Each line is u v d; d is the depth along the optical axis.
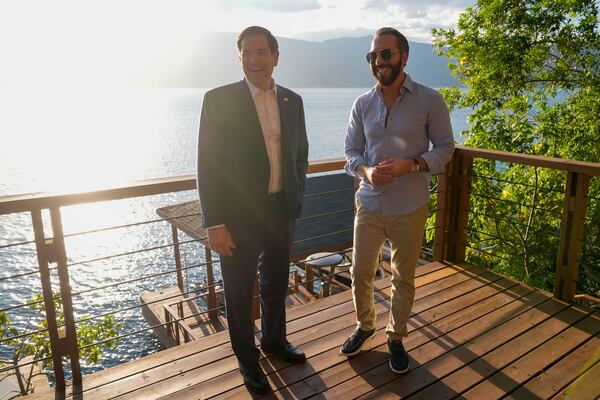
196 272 29.73
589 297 3.33
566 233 2.91
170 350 2.46
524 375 2.21
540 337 2.54
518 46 8.66
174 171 82.94
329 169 3.03
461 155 3.45
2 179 77.00
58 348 2.16
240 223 2.03
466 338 2.54
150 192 2.30
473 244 6.97
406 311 2.27
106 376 2.25
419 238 2.23
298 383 2.16
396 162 2.03
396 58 2.06
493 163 8.58
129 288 28.70
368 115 2.27
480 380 2.17
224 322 10.57
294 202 2.14
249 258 2.09
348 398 2.05
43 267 2.08
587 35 8.50
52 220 2.06
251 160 1.99
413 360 2.34
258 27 1.93
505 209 7.16
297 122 2.13
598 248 4.82
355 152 2.37
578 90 9.12
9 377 6.29
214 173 1.96
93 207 58.88
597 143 8.52
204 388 2.13
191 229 12.45
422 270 3.49
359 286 2.37
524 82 8.85
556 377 2.19
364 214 2.32
